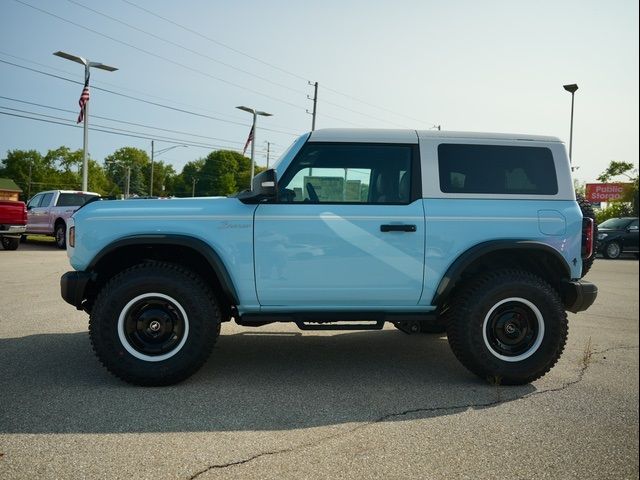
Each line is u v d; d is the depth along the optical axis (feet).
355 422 10.78
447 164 13.98
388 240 13.42
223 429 10.29
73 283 13.14
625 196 109.60
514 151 14.21
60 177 355.77
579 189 131.34
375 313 13.82
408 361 15.69
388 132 14.08
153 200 13.60
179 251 14.16
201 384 13.16
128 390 12.56
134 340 12.91
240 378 13.73
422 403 12.00
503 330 13.44
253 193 12.88
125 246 13.47
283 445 9.59
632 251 67.41
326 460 9.00
